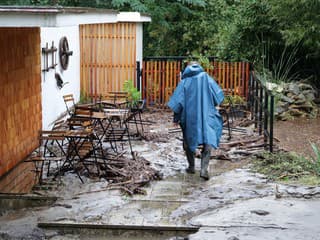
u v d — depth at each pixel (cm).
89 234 539
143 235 536
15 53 777
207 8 1623
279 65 1318
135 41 1245
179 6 1622
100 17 718
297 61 1324
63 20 544
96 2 1568
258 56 1313
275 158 774
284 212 573
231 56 1337
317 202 603
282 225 538
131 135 930
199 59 1254
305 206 590
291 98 1197
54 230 541
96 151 787
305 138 989
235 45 1337
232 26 1359
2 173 710
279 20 1235
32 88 864
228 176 711
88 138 732
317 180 684
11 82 754
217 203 604
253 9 1291
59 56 1076
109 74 1259
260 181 685
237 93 1229
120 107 984
